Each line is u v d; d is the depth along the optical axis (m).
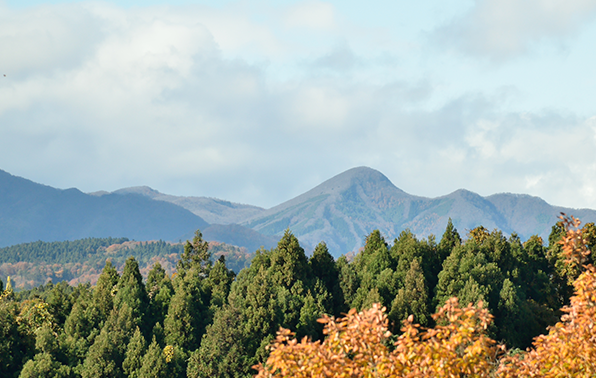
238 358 68.00
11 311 80.38
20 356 70.38
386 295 78.00
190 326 76.69
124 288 86.00
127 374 68.50
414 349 17.25
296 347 17.31
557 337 18.55
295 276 83.62
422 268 83.62
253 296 73.94
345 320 17.95
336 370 16.81
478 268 77.38
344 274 84.88
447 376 16.80
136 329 74.19
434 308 73.50
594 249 80.19
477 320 18.62
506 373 18.30
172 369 68.88
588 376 17.38
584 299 18.56
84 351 72.31
